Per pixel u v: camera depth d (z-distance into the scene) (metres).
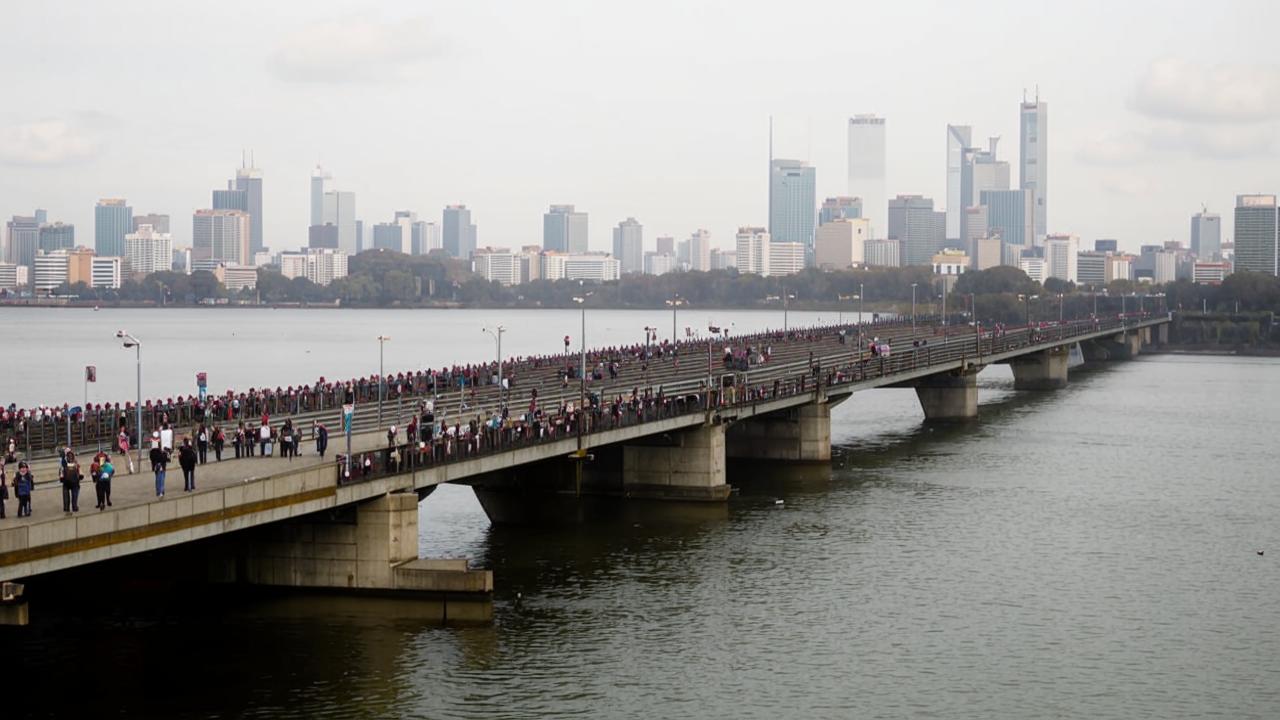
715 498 133.12
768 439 162.12
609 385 167.50
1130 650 87.62
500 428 103.44
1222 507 135.25
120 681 76.38
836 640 88.50
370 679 78.06
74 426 109.62
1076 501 137.62
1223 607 97.56
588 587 99.62
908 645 87.88
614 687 78.75
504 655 83.19
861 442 184.62
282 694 75.31
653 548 112.94
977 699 78.56
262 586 91.31
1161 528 124.50
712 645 86.75
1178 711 77.12
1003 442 185.25
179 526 73.75
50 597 91.56
